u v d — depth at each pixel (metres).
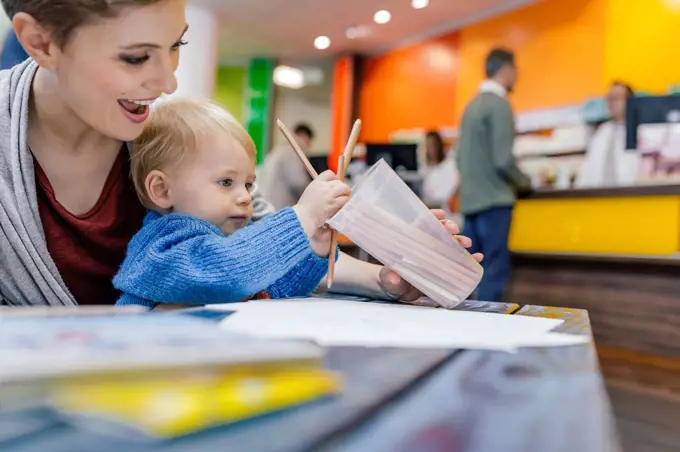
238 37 5.25
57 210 0.64
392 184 0.54
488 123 2.80
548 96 3.96
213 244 0.54
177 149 0.65
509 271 2.84
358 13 4.56
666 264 2.31
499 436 0.16
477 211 2.81
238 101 6.05
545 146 3.94
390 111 5.14
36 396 0.17
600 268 2.54
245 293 0.54
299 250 0.56
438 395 0.20
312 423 0.16
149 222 0.62
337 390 0.20
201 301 0.54
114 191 0.69
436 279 0.55
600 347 2.48
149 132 0.67
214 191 0.66
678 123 2.62
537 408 0.19
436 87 4.76
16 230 0.59
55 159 0.64
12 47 0.82
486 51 4.38
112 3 0.47
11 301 0.63
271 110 5.87
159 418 0.15
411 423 0.17
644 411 1.33
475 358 0.27
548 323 0.42
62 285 0.64
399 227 0.54
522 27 4.15
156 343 0.23
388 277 0.61
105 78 0.51
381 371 0.24
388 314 0.44
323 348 0.28
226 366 0.20
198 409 0.16
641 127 2.70
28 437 0.14
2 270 0.60
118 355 0.20
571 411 0.18
